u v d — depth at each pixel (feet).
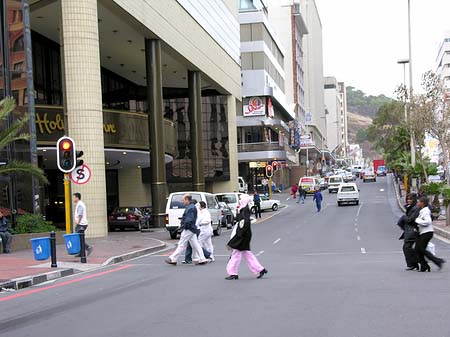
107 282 44.80
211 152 184.24
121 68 140.87
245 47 234.38
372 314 28.66
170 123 130.93
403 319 27.35
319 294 35.04
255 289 37.93
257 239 84.43
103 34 110.73
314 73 435.53
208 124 184.14
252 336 24.81
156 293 37.96
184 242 54.85
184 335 25.54
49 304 35.91
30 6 94.22
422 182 140.15
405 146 208.03
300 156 370.94
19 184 76.23
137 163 137.49
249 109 234.99
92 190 85.97
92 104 86.53
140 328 27.43
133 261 60.70
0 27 78.38
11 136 67.92
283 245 74.13
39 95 113.19
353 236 83.92
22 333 27.63
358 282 39.55
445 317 27.63
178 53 123.34
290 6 339.57
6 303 37.11
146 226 109.09
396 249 64.75
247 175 250.98
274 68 257.96
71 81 85.87
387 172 416.05
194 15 136.15
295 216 138.10
